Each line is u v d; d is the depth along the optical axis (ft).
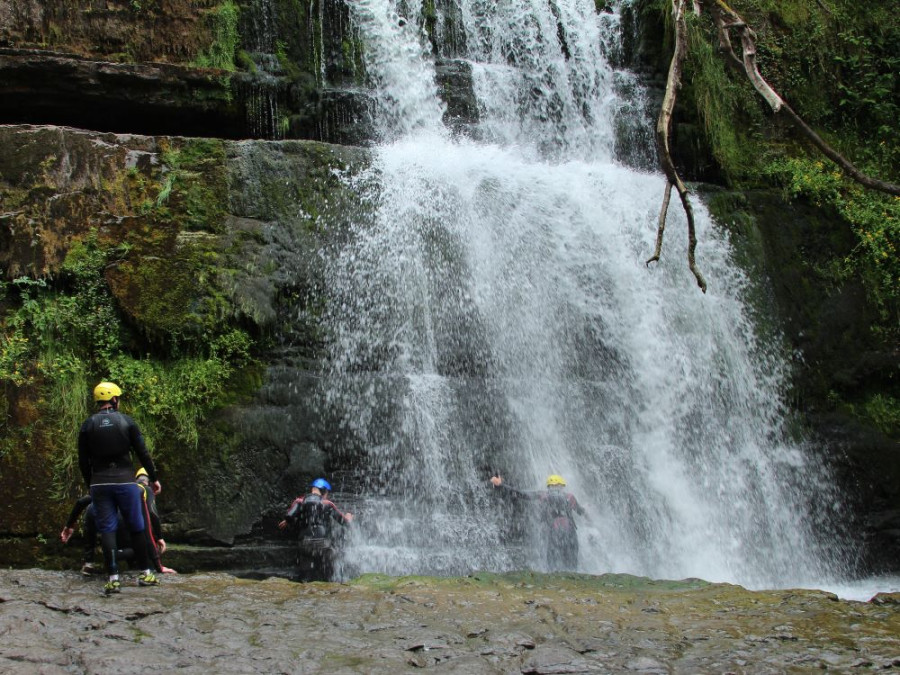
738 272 45.16
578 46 51.03
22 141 35.12
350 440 34.73
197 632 19.85
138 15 42.37
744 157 50.21
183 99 42.06
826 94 55.01
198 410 33.47
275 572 32.04
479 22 50.29
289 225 37.24
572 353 40.24
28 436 32.07
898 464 44.52
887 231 49.39
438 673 17.58
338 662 18.13
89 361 33.50
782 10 55.47
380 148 41.98
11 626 19.51
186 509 32.37
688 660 18.88
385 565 32.27
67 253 34.35
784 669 18.29
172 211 35.76
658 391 41.04
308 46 45.55
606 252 42.63
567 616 22.30
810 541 41.47
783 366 44.50
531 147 48.08
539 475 36.68
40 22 40.83
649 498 38.40
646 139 49.88
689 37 50.42
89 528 25.79
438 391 36.40
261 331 35.29
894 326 47.91
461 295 39.04
